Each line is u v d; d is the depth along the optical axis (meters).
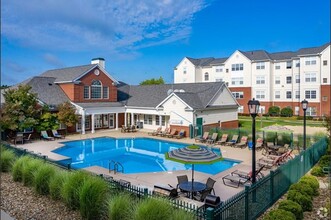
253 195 8.98
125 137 30.33
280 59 55.06
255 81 56.75
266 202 10.03
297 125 40.00
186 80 65.56
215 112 33.44
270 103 55.62
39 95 31.75
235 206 7.89
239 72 58.44
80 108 32.28
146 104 35.44
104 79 36.72
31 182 11.03
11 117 25.66
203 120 31.42
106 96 37.09
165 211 6.93
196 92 35.09
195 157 10.01
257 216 9.25
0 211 8.56
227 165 19.11
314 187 11.28
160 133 31.20
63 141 27.31
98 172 16.17
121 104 37.16
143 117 37.19
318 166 15.57
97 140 29.88
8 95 26.73
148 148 26.34
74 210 8.81
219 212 7.18
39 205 9.18
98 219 8.09
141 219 6.79
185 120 30.41
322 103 49.66
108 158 22.19
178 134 30.84
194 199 10.69
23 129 27.23
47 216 8.29
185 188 11.12
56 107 30.95
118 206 7.50
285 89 54.75
